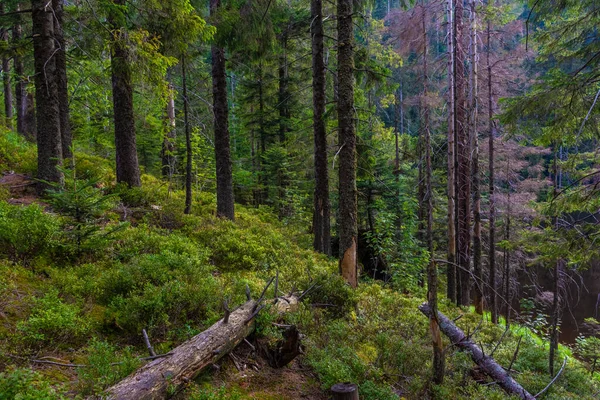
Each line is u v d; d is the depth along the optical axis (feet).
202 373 14.29
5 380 9.23
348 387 14.28
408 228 57.26
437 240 71.31
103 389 11.20
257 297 21.17
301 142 50.67
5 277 16.99
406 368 19.13
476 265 51.11
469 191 51.19
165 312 17.03
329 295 24.81
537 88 25.94
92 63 44.57
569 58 27.84
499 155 59.06
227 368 15.43
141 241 25.81
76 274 19.54
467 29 48.83
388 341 20.90
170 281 19.13
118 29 30.71
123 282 18.44
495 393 18.49
